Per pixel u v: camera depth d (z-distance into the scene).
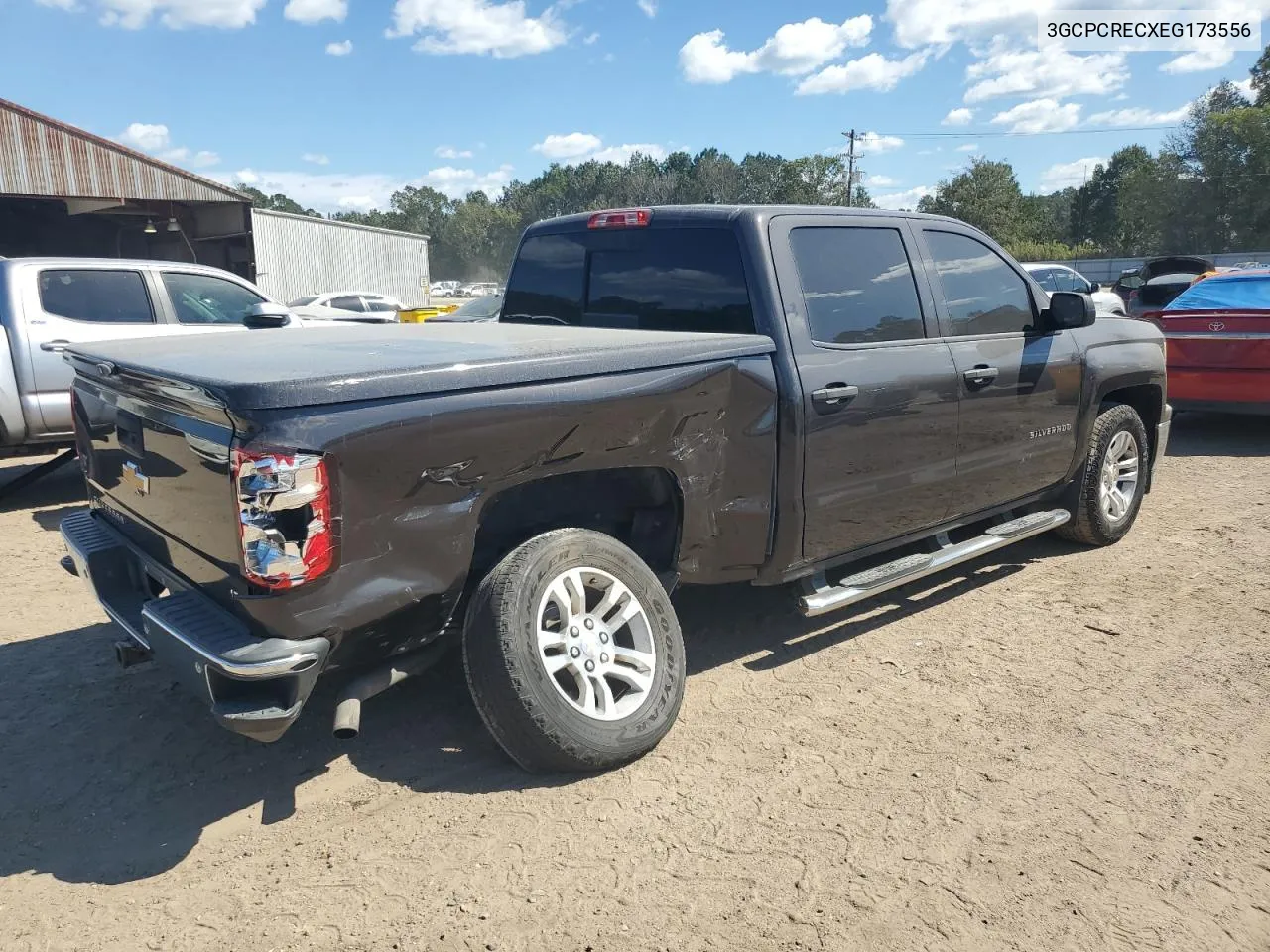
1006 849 2.81
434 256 166.12
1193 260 21.59
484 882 2.68
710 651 4.33
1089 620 4.62
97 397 3.49
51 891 2.67
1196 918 2.51
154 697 3.88
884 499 4.20
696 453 3.47
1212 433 9.68
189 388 2.64
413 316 22.33
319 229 33.62
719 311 3.96
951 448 4.46
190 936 2.48
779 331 3.77
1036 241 84.38
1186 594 4.95
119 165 19.67
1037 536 5.98
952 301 4.59
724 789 3.14
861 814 2.99
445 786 3.18
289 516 2.55
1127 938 2.44
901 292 4.34
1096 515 5.55
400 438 2.72
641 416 3.26
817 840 2.86
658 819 2.97
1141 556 5.59
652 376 3.28
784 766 3.29
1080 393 5.23
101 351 3.58
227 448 2.58
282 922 2.53
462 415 2.83
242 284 8.37
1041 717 3.64
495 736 3.08
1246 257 50.75
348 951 2.41
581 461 3.15
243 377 2.60
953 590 5.09
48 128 18.88
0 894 2.66
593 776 3.21
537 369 2.98
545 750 3.05
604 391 3.14
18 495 7.62
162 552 3.17
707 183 112.81
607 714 3.21
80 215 22.48
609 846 2.83
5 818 3.03
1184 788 3.13
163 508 3.07
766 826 2.93
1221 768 3.26
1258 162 65.06
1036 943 2.42
